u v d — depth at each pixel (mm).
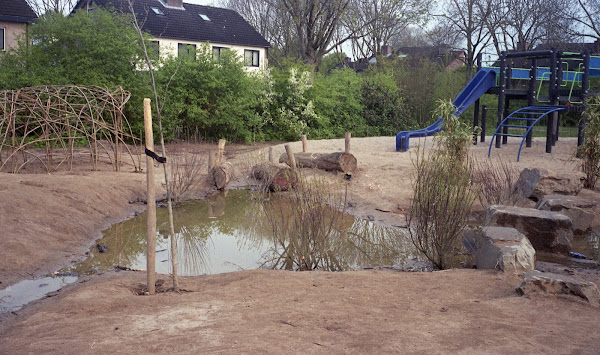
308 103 23844
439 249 7008
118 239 8547
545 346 3855
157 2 34375
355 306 4824
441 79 31750
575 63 34281
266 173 12852
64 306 5000
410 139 20516
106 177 12102
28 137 16312
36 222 8133
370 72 32438
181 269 7148
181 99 20391
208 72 20719
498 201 9766
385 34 43844
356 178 12867
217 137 22078
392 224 9430
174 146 19219
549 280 5086
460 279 5793
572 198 8742
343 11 29125
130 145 18969
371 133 26781
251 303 4957
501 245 6336
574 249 7789
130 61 19156
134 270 6875
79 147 16797
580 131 15688
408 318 4469
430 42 54688
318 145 18938
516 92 17781
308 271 6359
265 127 24031
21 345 4051
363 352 3695
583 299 4984
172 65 20531
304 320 4387
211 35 33812
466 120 31406
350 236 8742
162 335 4082
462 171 7930
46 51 18797
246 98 21766
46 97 16203
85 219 9070
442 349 3768
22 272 6660
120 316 4645
